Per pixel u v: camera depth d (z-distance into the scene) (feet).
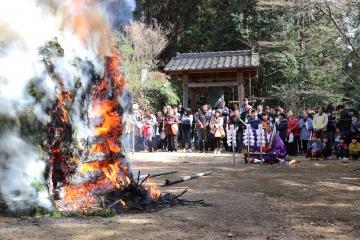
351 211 18.51
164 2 104.01
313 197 21.93
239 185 26.30
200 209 18.75
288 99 73.46
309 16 65.10
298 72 75.41
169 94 83.56
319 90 67.51
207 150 56.85
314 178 29.14
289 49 80.12
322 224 16.11
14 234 14.40
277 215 17.65
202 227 15.49
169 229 15.12
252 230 15.10
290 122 48.93
